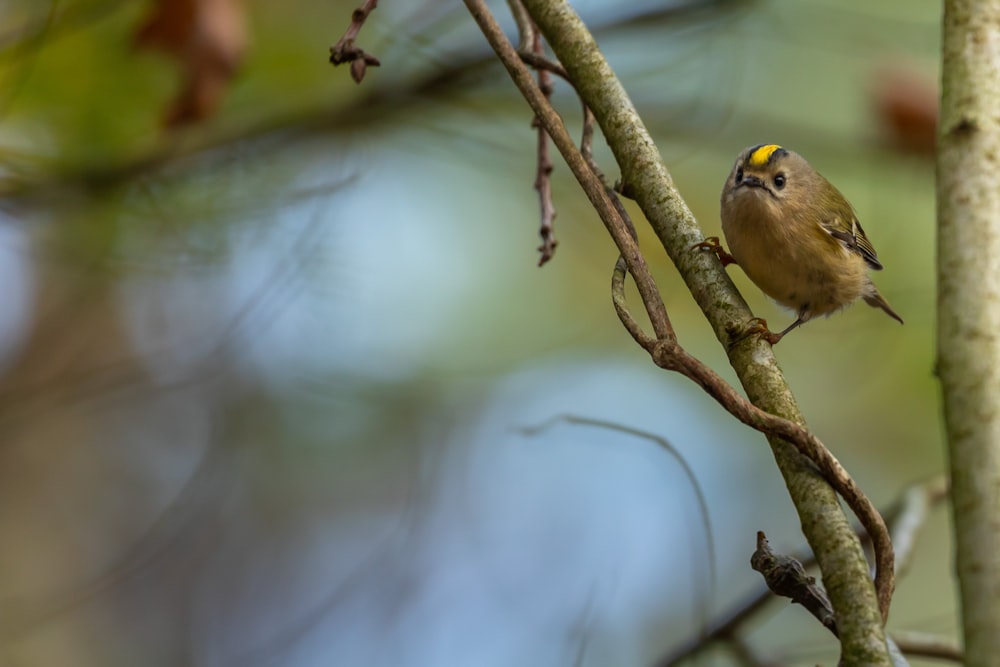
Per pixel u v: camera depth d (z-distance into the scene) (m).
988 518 3.35
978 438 3.48
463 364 13.18
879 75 10.81
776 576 4.03
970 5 4.31
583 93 5.24
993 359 3.59
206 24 9.25
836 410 13.57
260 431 12.32
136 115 10.22
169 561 14.18
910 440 13.69
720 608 14.08
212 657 14.34
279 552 14.38
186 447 13.93
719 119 10.01
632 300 13.27
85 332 13.01
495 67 9.80
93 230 9.58
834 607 3.69
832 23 10.77
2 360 13.08
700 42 9.95
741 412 4.08
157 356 10.77
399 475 12.87
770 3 10.10
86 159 9.84
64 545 13.85
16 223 9.33
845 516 3.87
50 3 9.08
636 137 5.06
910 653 6.68
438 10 10.01
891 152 10.89
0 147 9.33
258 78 10.91
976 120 4.06
